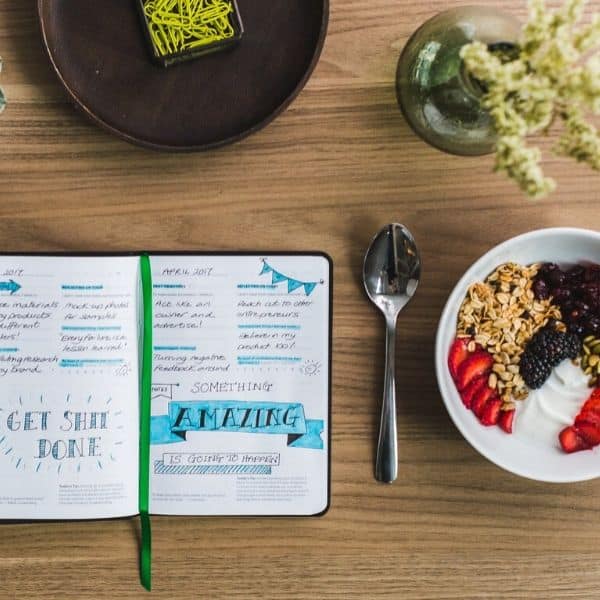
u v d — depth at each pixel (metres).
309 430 0.76
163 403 0.76
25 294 0.75
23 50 0.74
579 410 0.75
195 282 0.76
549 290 0.74
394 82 0.75
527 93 0.55
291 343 0.76
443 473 0.77
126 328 0.76
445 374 0.70
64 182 0.75
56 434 0.75
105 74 0.73
